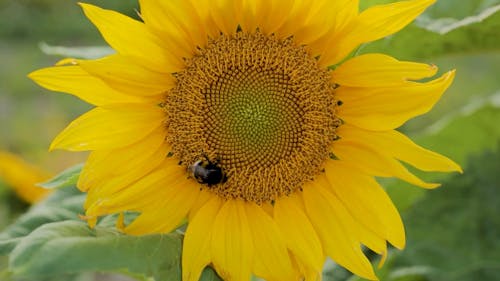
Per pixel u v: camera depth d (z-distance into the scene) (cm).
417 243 61
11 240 40
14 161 70
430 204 62
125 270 46
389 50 46
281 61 41
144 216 40
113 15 39
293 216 42
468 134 64
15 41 189
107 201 39
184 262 39
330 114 42
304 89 42
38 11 195
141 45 39
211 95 42
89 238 37
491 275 60
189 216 42
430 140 65
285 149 43
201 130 42
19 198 69
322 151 42
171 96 41
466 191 63
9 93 156
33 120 137
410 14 39
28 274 34
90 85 39
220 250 41
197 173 40
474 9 55
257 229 41
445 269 60
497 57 133
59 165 83
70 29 191
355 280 53
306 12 40
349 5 40
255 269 41
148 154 41
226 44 41
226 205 42
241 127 42
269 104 42
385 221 41
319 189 42
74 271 35
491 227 62
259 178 42
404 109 40
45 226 37
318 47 41
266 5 40
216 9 40
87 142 39
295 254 41
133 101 40
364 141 41
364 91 41
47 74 39
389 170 41
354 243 41
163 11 39
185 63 41
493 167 63
